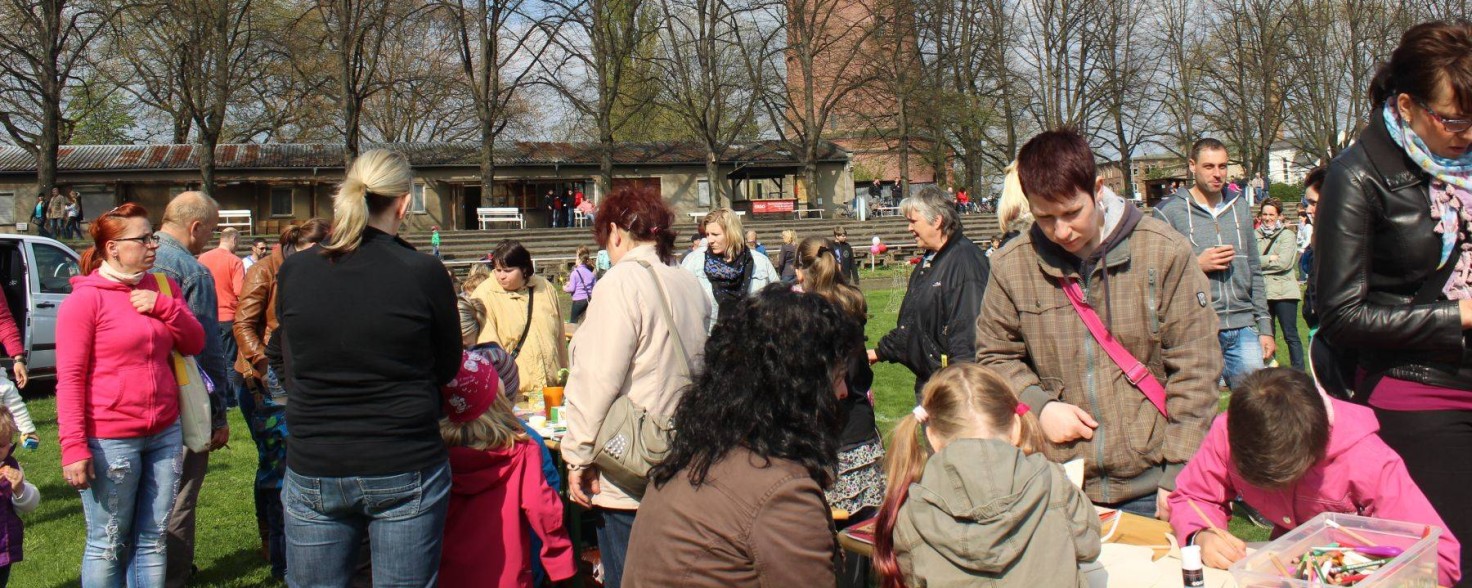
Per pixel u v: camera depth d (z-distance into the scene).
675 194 41.94
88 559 3.87
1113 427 3.03
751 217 41.00
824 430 2.32
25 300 10.61
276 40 34.78
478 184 39.34
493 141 40.88
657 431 3.34
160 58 34.34
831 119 51.53
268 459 5.08
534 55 37.47
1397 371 2.82
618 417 3.35
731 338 2.37
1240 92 46.88
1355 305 2.76
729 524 2.21
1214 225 5.70
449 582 3.91
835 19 45.81
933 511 2.50
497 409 4.04
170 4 30.41
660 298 3.49
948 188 45.25
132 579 4.00
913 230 4.53
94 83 34.69
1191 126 49.91
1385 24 41.06
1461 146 2.60
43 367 10.77
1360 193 2.76
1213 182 5.65
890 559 2.66
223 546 5.60
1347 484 2.66
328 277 3.01
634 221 3.69
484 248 32.75
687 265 6.66
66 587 5.03
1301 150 48.69
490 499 3.95
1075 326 3.06
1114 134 47.56
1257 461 2.61
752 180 46.41
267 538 5.34
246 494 6.70
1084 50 45.03
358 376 2.98
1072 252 3.03
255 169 35.69
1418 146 2.65
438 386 3.25
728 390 2.31
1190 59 48.72
